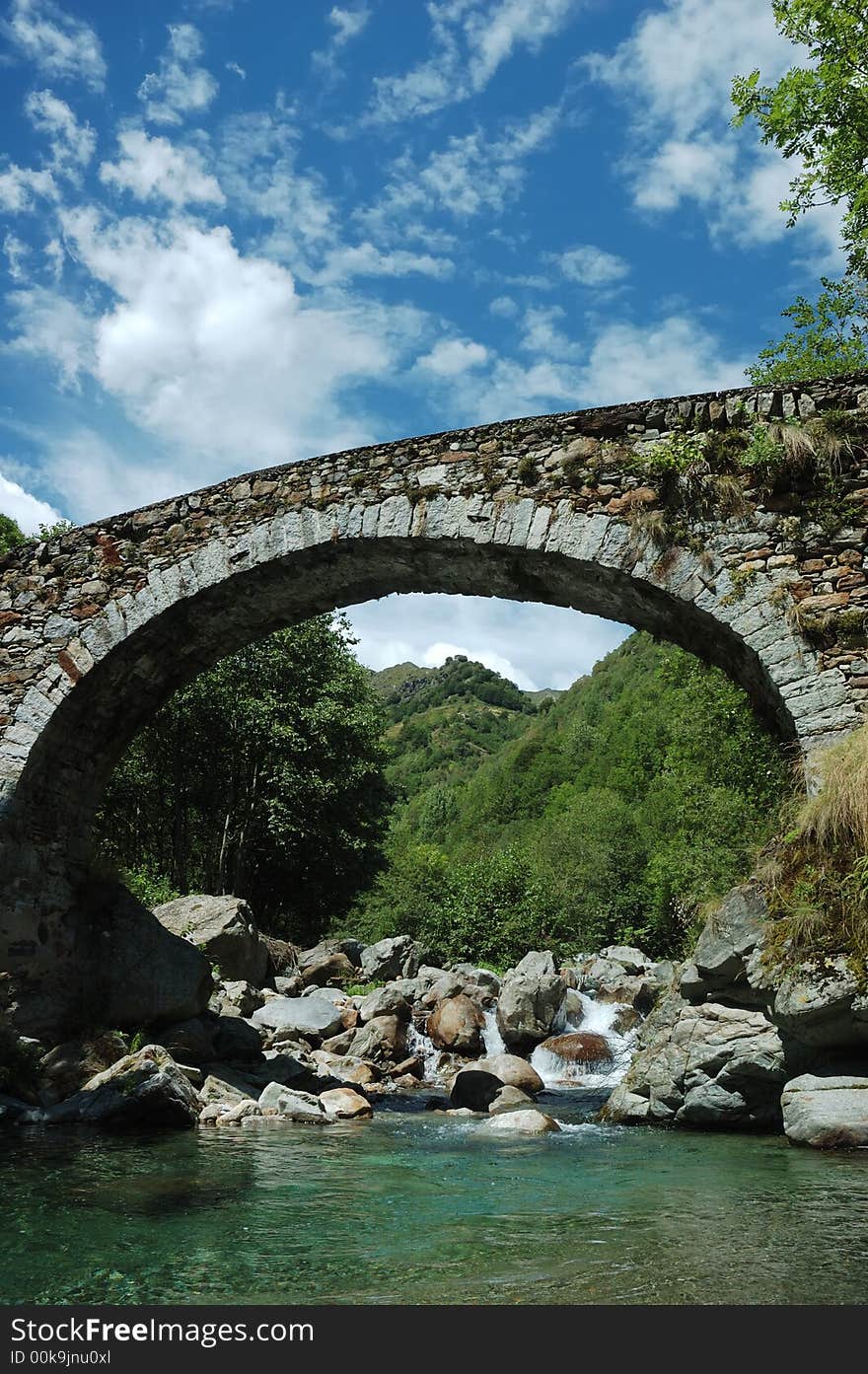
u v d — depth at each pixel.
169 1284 3.66
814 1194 4.96
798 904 6.61
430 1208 4.81
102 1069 8.98
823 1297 3.37
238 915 14.38
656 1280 3.57
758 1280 3.55
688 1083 7.76
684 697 20.41
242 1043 10.55
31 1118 7.84
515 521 8.62
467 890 23.28
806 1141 6.42
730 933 7.59
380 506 9.09
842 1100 6.46
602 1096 10.55
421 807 83.00
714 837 17.86
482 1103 9.80
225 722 20.81
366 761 23.05
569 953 22.89
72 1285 3.66
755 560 7.91
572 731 62.84
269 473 9.66
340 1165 6.04
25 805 9.88
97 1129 7.49
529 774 61.91
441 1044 13.07
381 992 13.67
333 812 22.55
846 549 7.73
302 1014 12.71
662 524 8.13
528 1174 5.74
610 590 8.75
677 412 8.49
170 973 10.27
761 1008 7.66
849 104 11.83
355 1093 9.02
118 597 9.95
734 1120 7.47
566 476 8.58
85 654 9.91
